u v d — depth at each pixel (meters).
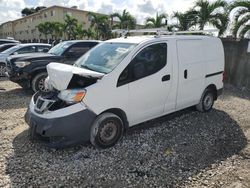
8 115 6.05
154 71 4.78
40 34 55.03
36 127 4.03
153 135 4.96
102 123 4.22
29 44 12.45
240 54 10.15
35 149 4.31
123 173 3.68
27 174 3.60
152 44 4.80
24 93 8.30
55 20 51.53
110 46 5.03
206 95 6.28
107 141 4.34
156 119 5.82
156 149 4.40
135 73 4.49
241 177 3.65
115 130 4.42
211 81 6.24
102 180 3.51
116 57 4.56
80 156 4.11
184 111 6.45
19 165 3.82
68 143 3.97
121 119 4.54
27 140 4.65
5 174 3.59
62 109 3.94
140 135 4.93
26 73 7.68
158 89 4.91
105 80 4.17
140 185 3.42
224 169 3.84
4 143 4.52
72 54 8.67
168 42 5.09
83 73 4.02
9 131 5.07
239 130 5.34
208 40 6.08
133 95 4.52
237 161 4.08
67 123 3.90
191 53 5.57
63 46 9.13
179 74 5.28
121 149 4.36
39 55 8.15
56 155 4.12
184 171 3.76
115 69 4.29
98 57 4.85
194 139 4.84
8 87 9.26
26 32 65.38
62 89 4.09
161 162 3.99
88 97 4.02
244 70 10.05
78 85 4.11
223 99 7.96
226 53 10.71
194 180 3.55
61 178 3.53
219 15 13.34
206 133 5.13
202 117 6.06
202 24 13.74
